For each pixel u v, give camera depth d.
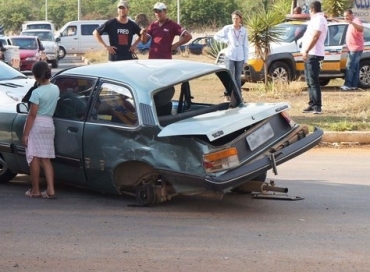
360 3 29.30
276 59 20.12
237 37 17.00
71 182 9.23
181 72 9.02
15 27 89.88
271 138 8.50
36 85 9.18
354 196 9.34
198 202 8.95
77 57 46.34
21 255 6.88
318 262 6.66
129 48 13.62
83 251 7.00
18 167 9.75
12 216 8.31
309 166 11.46
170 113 8.70
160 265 6.57
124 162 8.51
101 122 8.71
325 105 16.83
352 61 19.78
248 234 7.57
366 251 7.00
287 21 22.78
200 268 6.49
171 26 13.55
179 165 8.12
